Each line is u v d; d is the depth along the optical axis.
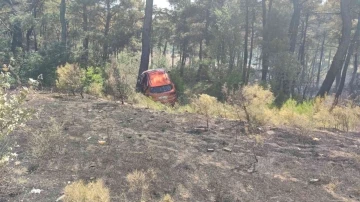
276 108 9.79
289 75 18.23
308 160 5.15
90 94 11.10
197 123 6.99
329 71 14.27
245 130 6.54
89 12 36.69
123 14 37.19
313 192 4.12
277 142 5.93
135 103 10.02
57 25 36.56
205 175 4.49
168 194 3.82
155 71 15.28
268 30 23.12
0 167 3.75
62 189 3.92
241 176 4.51
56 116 7.17
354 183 4.39
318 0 34.59
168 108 9.13
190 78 24.22
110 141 5.69
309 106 9.62
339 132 6.96
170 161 4.91
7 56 17.23
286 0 26.52
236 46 23.75
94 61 19.95
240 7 25.98
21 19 23.31
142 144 5.60
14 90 8.20
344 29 13.95
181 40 41.47
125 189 3.97
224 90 8.62
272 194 4.03
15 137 5.60
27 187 3.94
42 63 15.40
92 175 4.35
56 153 5.07
